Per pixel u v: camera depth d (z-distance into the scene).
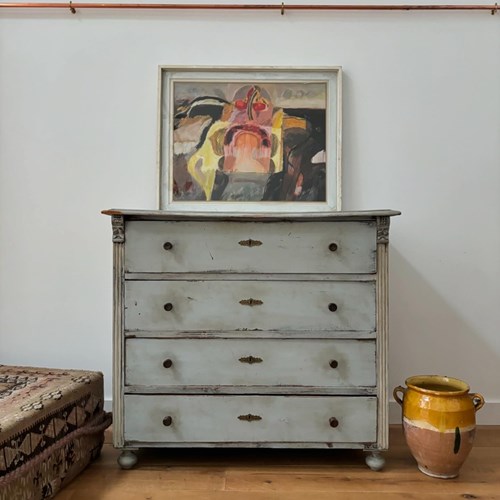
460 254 2.16
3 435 1.26
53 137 2.17
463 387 1.74
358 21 2.17
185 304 1.68
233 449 1.92
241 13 2.17
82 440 1.69
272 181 2.14
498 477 1.67
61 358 2.19
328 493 1.55
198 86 2.15
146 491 1.56
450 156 2.16
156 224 1.68
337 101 2.13
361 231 1.67
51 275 2.18
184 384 1.69
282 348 1.69
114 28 2.17
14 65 2.17
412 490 1.57
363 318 1.68
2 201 2.18
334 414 1.68
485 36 2.16
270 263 1.68
